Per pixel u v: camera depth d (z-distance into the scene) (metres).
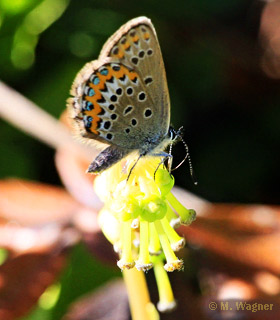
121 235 0.15
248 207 0.17
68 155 0.18
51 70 0.20
